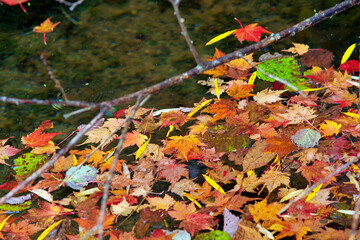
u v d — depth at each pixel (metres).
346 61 2.75
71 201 2.54
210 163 2.59
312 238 2.44
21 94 2.78
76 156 2.63
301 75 2.76
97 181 2.56
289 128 2.63
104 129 2.68
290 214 2.47
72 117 2.73
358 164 2.55
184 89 2.78
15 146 2.66
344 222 2.46
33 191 2.55
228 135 2.63
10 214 2.52
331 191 2.51
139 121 2.70
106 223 2.47
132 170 2.59
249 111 2.68
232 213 2.50
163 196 2.54
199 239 2.45
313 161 2.58
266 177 2.54
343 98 2.68
